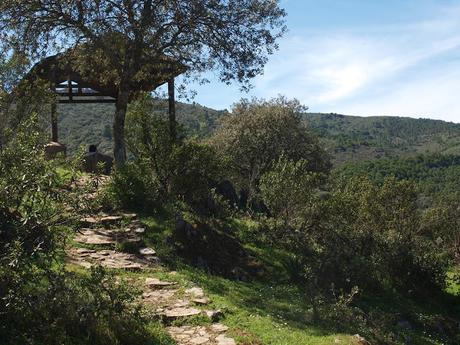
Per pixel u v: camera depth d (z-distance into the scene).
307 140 46.84
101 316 7.85
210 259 15.77
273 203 20.39
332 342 9.45
